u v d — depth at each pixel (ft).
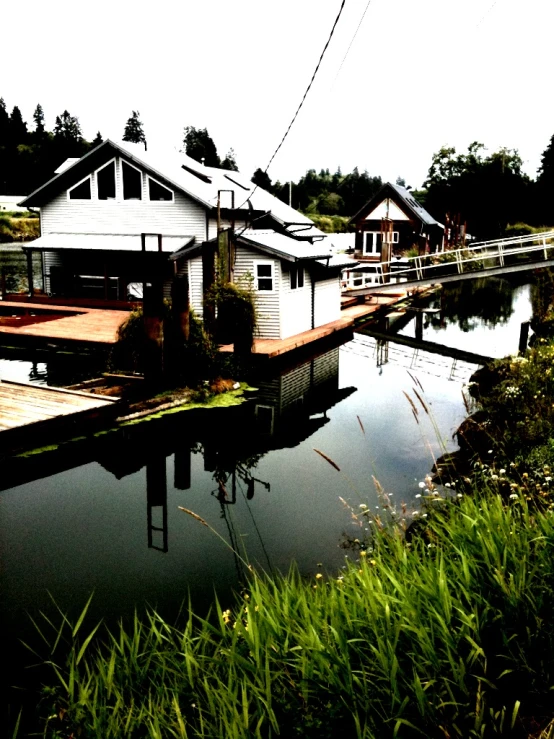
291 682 10.62
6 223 245.24
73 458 34.91
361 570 13.53
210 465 33.73
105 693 12.30
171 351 46.55
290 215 99.96
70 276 88.22
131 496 29.48
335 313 83.20
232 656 10.97
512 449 27.58
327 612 11.98
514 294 137.08
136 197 83.66
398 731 9.86
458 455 31.99
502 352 68.90
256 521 26.00
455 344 75.05
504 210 211.61
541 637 10.87
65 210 86.79
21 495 29.60
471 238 205.87
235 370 52.54
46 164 370.32
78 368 56.54
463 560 11.91
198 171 92.38
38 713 14.26
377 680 10.61
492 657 10.95
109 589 20.88
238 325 53.78
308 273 72.54
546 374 35.29
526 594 11.30
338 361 64.44
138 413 40.91
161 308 43.60
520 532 13.11
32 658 17.11
